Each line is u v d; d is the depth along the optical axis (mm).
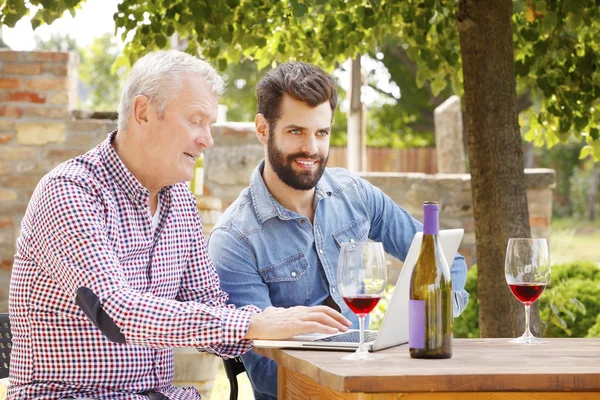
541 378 1962
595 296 5250
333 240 3408
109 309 2469
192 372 4879
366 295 2281
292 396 2674
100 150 2793
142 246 2787
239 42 4641
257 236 3279
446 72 5004
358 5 4625
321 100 3184
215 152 7027
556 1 4309
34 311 2643
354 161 8672
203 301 3031
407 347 2500
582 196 28594
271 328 2451
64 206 2578
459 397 2014
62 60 7047
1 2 4266
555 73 4699
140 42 4609
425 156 20859
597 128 4891
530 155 27531
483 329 4125
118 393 2684
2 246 6984
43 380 2648
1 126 7027
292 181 3230
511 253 2738
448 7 4637
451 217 7418
